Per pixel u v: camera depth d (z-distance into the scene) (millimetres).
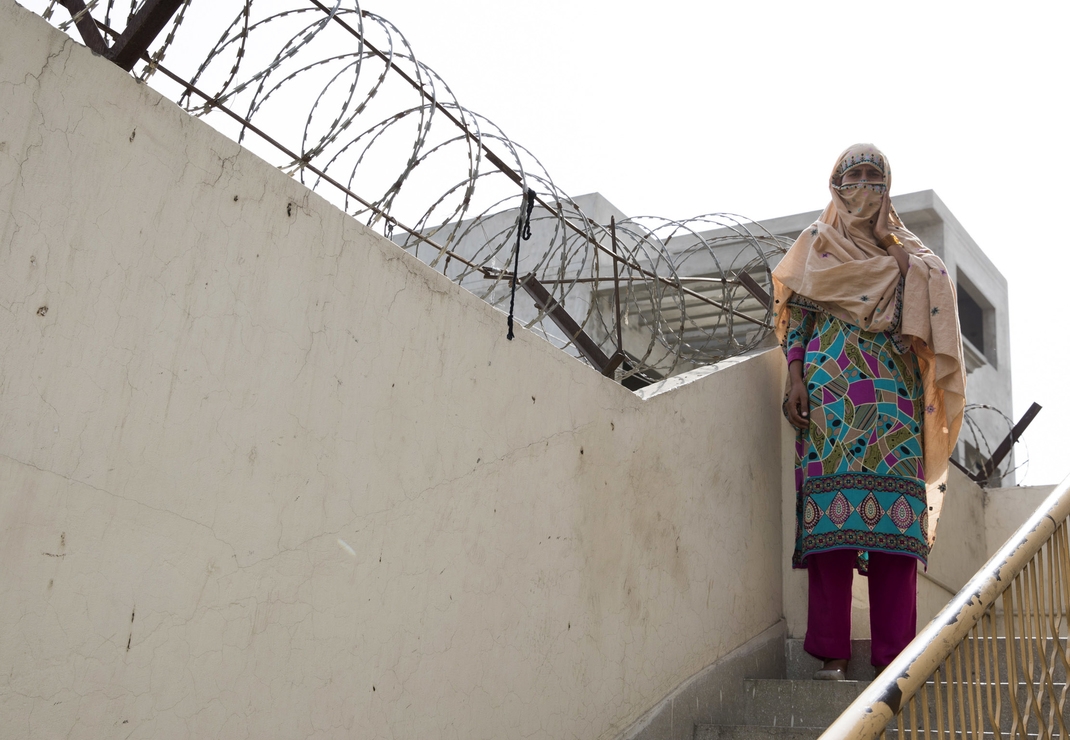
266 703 2527
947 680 2391
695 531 4371
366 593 2828
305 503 2695
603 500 3824
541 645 3414
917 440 4434
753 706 4379
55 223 2232
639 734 3758
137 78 2439
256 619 2533
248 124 3217
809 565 4586
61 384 2203
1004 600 2645
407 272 3113
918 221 12055
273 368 2660
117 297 2330
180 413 2426
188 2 2424
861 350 4488
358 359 2906
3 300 2125
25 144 2203
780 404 5312
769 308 5273
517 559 3369
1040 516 2891
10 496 2096
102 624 2219
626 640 3820
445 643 3051
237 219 2619
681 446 4375
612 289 8727
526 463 3475
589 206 9656
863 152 4738
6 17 2205
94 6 2480
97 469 2246
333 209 2891
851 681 4156
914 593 4344
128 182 2383
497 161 3686
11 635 2066
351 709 2738
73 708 2150
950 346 4387
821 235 4684
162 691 2314
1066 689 2811
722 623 4457
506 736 3219
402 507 2977
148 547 2324
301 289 2764
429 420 3113
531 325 3934
